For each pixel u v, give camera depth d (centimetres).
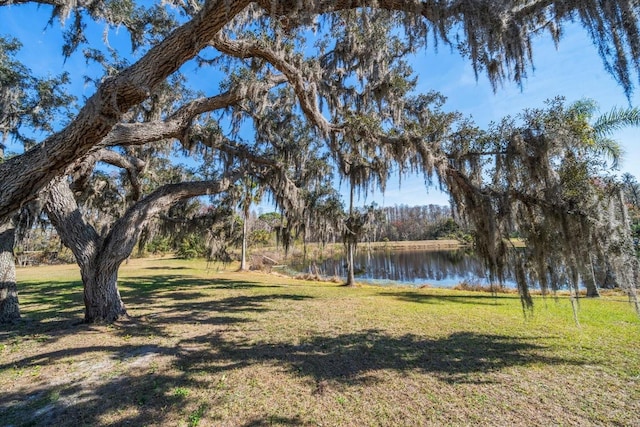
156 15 652
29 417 269
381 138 546
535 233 441
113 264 588
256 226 2425
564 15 264
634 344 461
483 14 273
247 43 442
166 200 639
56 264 2384
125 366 377
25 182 308
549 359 404
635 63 223
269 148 867
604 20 231
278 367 378
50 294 964
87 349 434
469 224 494
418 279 1667
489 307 754
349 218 1195
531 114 421
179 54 308
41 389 319
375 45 678
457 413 279
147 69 307
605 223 394
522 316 647
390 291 1088
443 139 498
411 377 352
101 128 309
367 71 727
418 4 299
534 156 411
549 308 733
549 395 309
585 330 538
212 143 701
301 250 2675
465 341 480
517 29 290
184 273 1647
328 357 412
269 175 859
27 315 656
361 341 479
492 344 465
